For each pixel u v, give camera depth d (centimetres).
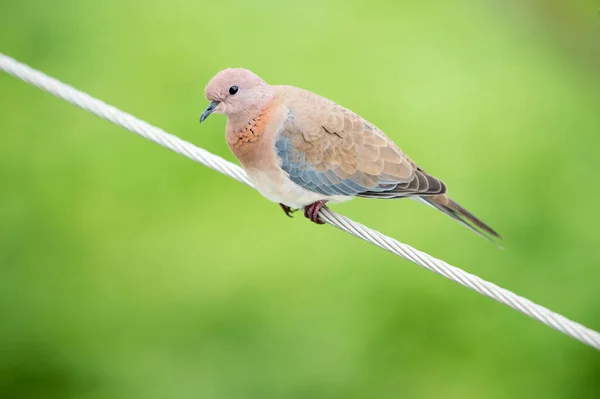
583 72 1880
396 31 1716
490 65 1727
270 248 1496
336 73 1653
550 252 1508
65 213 1587
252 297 1477
